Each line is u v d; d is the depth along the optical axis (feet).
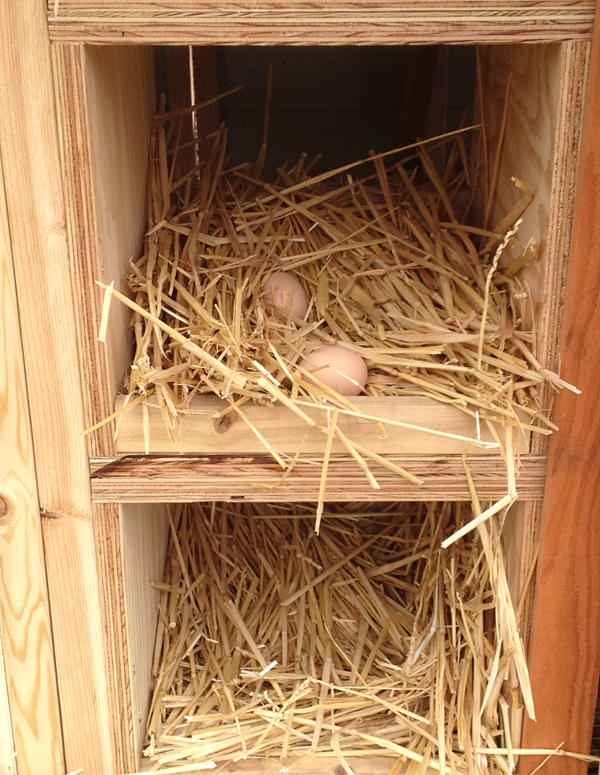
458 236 3.37
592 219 2.68
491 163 3.34
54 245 2.72
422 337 2.94
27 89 2.62
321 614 3.54
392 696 3.27
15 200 2.69
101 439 2.86
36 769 3.14
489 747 3.11
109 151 2.83
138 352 2.86
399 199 3.54
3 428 2.84
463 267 3.18
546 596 2.95
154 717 3.25
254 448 2.86
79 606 3.00
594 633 2.98
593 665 3.00
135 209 3.12
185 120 3.81
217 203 3.39
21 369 2.80
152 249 3.10
